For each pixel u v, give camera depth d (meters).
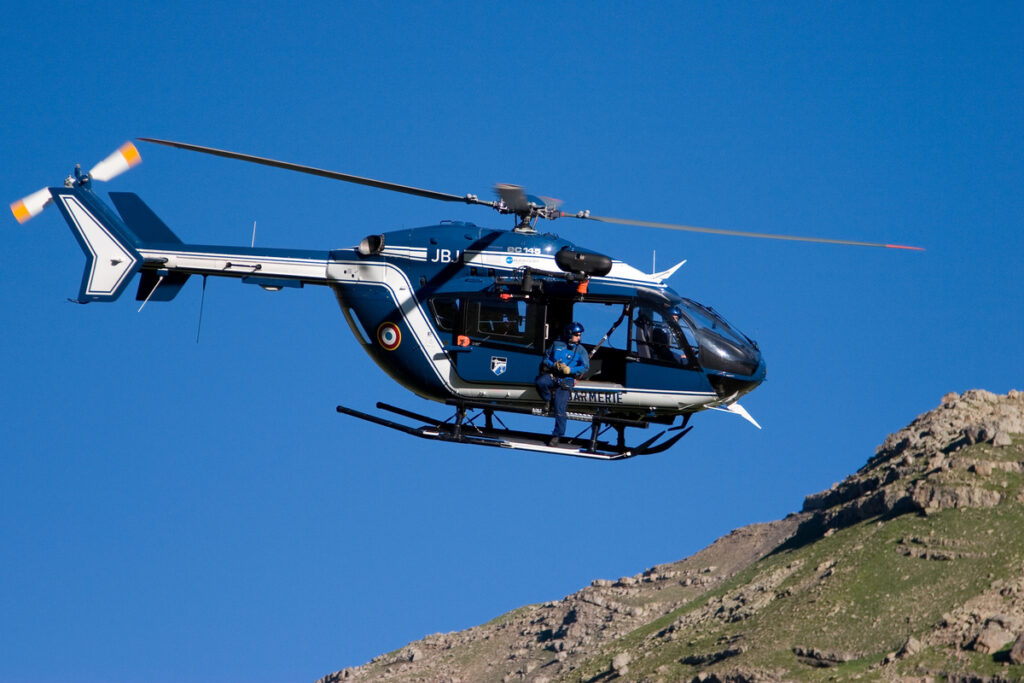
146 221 97.75
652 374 90.00
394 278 92.44
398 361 92.06
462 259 91.75
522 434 93.81
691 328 90.56
